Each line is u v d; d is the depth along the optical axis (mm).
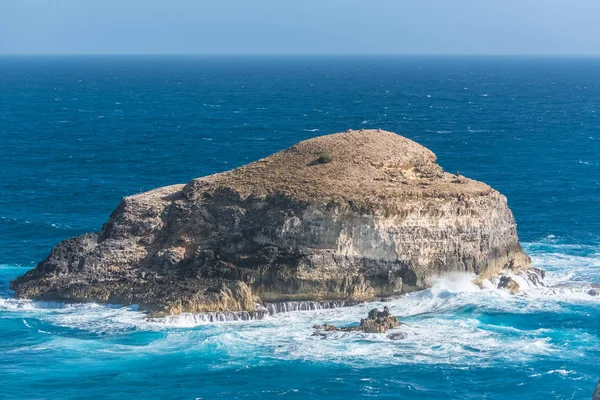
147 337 77750
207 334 78375
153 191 98938
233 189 92688
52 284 88000
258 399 66562
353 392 67688
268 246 88562
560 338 78875
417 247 88625
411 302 87125
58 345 75875
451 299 87562
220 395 67062
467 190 92750
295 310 85062
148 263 90438
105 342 76750
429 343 77062
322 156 96812
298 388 68250
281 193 90438
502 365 72875
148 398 66562
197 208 92875
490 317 83688
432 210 89312
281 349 75312
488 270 92375
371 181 92812
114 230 93125
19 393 66625
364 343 76500
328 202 87688
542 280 95062
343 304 86000
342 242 87438
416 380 69938
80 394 66875
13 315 82938
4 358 73000
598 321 83375
